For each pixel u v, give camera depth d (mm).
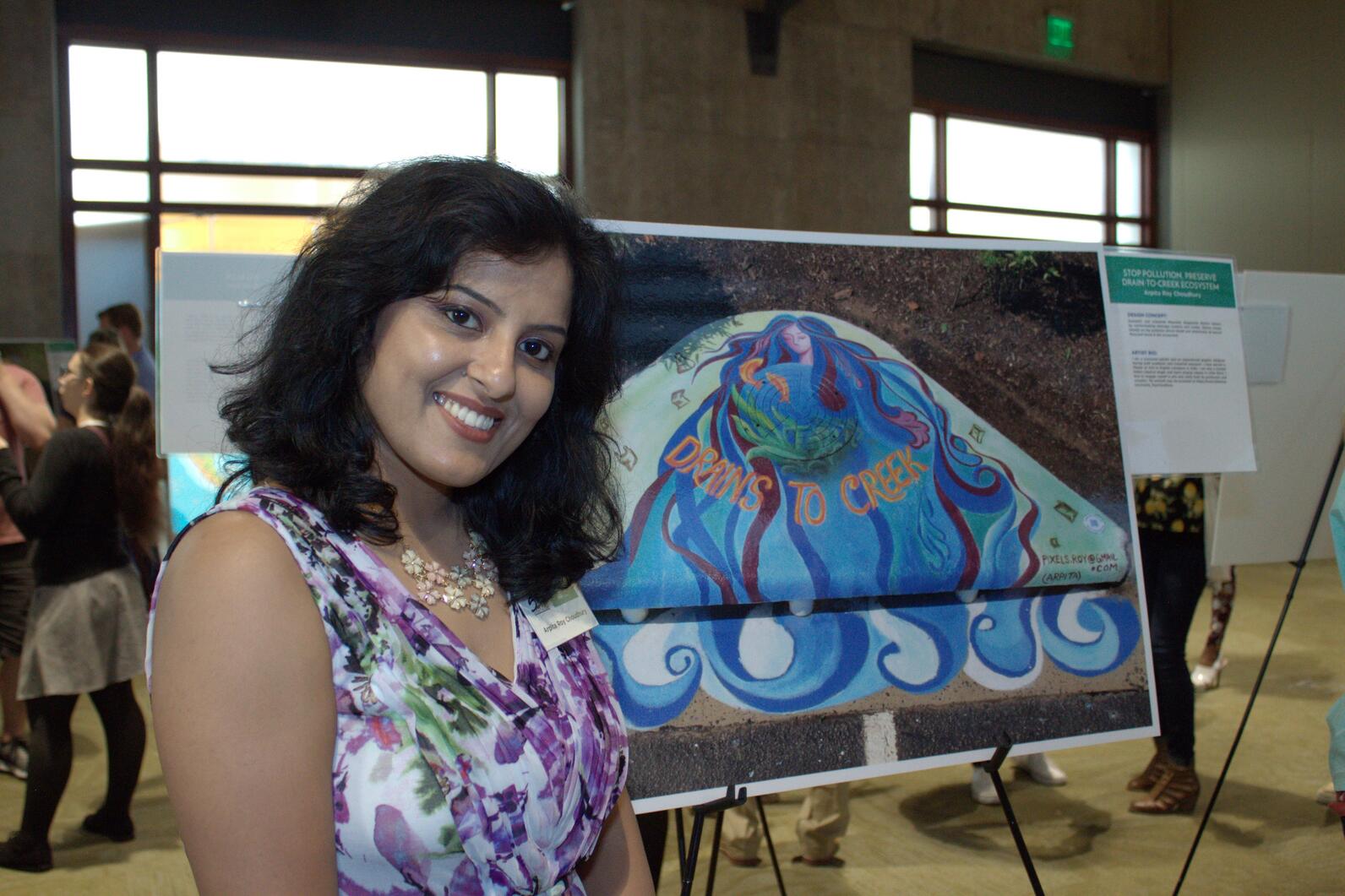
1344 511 1455
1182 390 1928
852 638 1507
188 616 668
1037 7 8562
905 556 1526
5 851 2654
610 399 1050
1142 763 3416
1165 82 9219
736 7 7312
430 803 718
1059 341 1715
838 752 1460
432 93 6746
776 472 1498
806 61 7594
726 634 1451
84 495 2629
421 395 769
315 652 695
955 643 1556
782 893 2049
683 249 1522
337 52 6449
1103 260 1783
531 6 6938
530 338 802
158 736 664
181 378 1630
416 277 751
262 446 776
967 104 8555
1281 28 8312
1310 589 6234
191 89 6207
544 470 951
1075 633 1625
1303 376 2383
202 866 646
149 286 6199
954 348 1646
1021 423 1657
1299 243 8266
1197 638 5000
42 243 5809
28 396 3551
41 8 5754
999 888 2506
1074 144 9156
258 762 652
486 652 850
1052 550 1617
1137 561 1674
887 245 1644
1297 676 4297
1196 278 1983
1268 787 3117
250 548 693
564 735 833
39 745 2664
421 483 847
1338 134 7934
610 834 1003
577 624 935
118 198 6109
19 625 3383
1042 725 1571
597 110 6930
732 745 1415
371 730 725
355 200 814
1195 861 2635
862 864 2654
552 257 800
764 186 7473
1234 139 8711
